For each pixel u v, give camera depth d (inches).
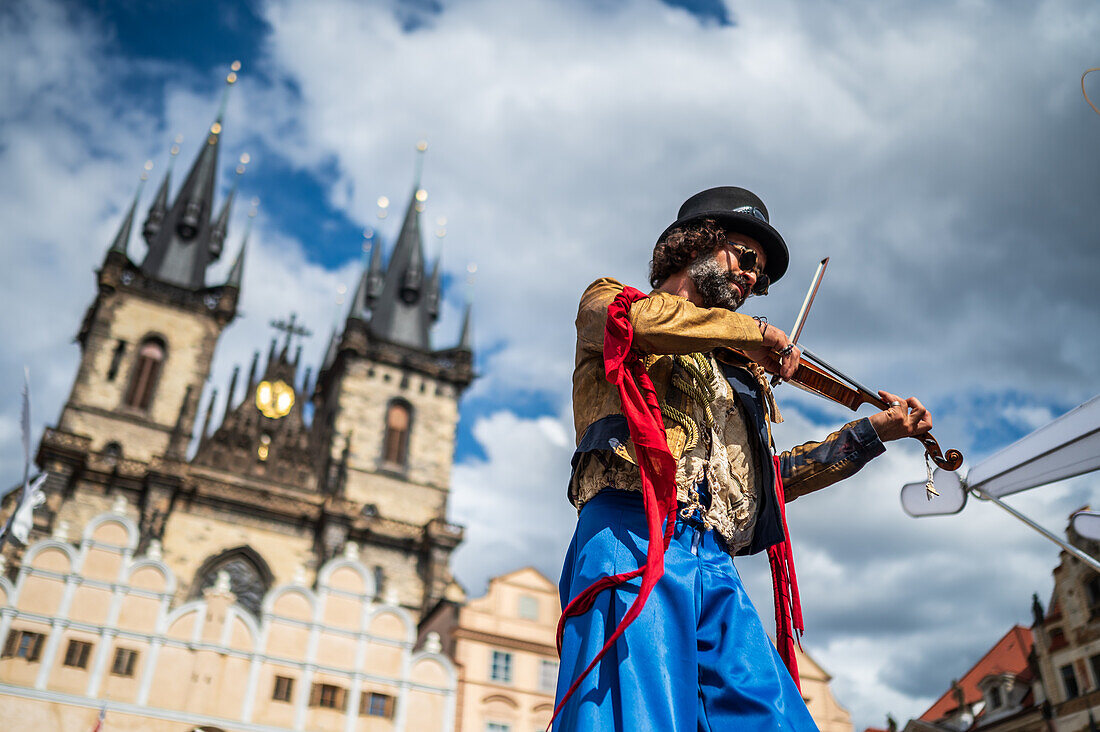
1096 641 1099.3
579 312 74.2
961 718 1323.8
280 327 2709.2
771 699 63.2
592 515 70.6
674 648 62.9
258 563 2188.7
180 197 2883.9
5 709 1076.5
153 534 2123.5
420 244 3112.7
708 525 71.1
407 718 1275.8
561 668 65.0
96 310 2479.1
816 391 85.8
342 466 2460.6
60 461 2137.1
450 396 2721.5
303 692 1237.7
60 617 1157.7
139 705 1139.9
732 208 79.6
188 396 2399.1
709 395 74.6
